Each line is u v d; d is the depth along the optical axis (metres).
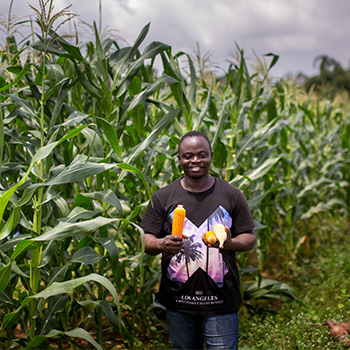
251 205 3.63
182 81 3.38
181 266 2.16
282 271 5.07
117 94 2.95
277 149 5.50
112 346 3.33
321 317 3.49
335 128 7.54
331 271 4.69
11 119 2.84
